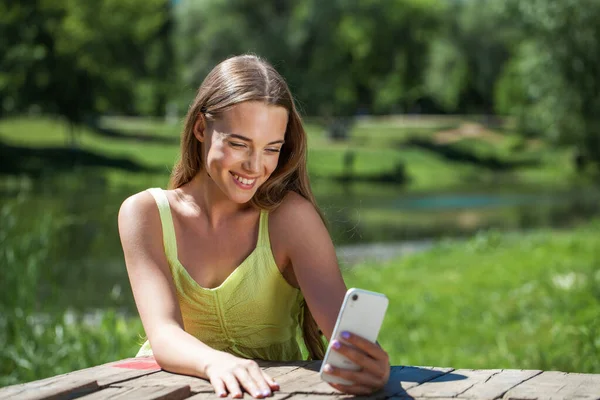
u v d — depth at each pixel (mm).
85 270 12227
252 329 2660
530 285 9102
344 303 2021
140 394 1975
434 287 9992
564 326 6629
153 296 2477
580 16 18422
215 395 2068
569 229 20078
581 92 20047
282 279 2646
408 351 6727
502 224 22625
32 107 40531
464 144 51969
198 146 2580
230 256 2596
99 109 43438
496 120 64625
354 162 43125
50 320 5625
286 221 2574
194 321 2641
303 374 2264
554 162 47438
